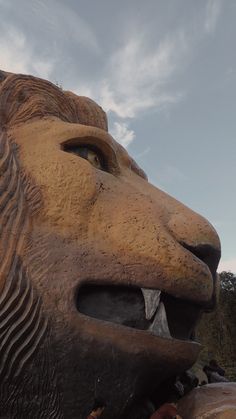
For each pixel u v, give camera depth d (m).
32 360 2.45
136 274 2.70
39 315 2.49
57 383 2.48
